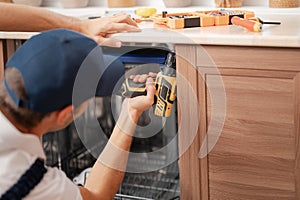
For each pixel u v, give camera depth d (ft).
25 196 3.37
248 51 5.32
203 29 5.78
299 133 5.33
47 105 3.39
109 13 7.43
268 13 6.93
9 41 6.40
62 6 8.23
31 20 5.31
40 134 3.62
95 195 4.23
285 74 5.24
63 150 7.84
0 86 3.54
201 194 5.97
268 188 5.61
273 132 5.45
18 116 3.44
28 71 3.36
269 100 5.38
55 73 3.37
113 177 4.36
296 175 5.44
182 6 7.61
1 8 5.25
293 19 6.37
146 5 7.97
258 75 5.35
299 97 5.24
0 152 3.44
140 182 7.51
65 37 3.51
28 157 3.48
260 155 5.57
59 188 3.54
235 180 5.76
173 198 6.87
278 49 5.18
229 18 6.00
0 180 3.34
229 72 5.46
